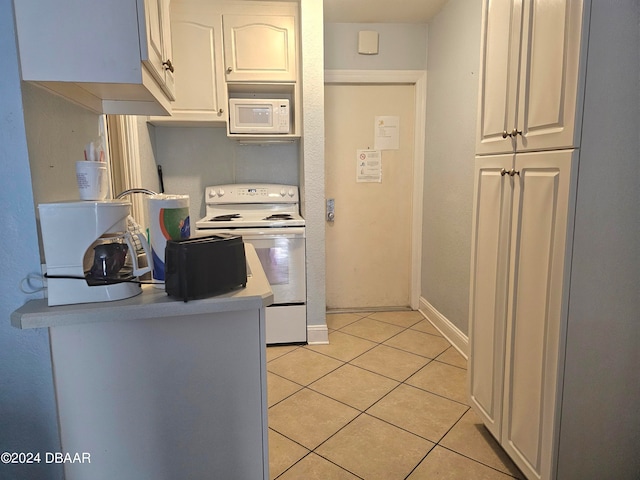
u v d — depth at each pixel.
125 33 1.00
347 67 3.46
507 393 1.70
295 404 2.28
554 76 1.35
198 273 1.01
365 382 2.51
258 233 2.91
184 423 1.11
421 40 3.47
